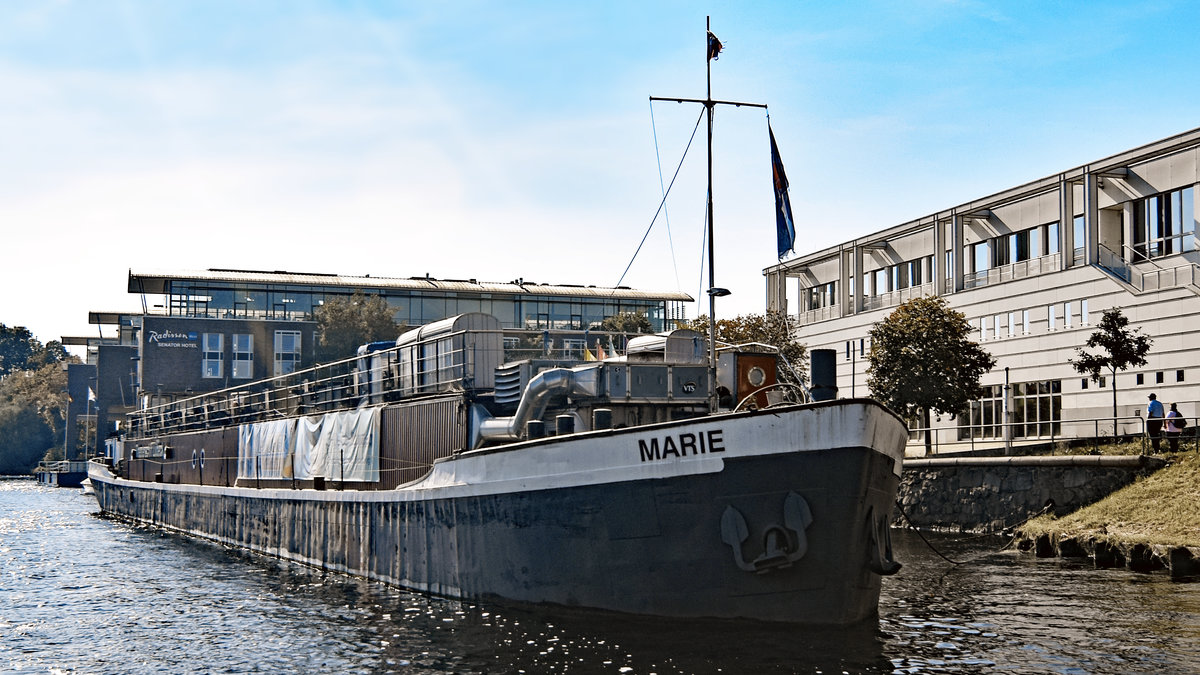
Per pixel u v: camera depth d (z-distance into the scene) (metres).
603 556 19.22
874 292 67.12
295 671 17.69
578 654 17.52
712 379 21.11
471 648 18.38
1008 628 19.62
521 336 26.11
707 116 22.27
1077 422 47.19
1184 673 16.30
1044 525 33.50
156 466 52.38
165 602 25.19
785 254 22.61
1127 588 24.62
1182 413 43.00
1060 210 50.81
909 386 46.91
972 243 58.22
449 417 25.27
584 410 22.12
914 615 21.00
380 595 24.44
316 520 30.69
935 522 41.69
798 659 16.83
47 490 97.06
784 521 17.48
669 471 18.39
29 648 20.36
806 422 17.31
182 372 77.06
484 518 21.67
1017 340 53.50
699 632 18.27
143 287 85.94
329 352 76.88
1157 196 46.31
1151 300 45.06
